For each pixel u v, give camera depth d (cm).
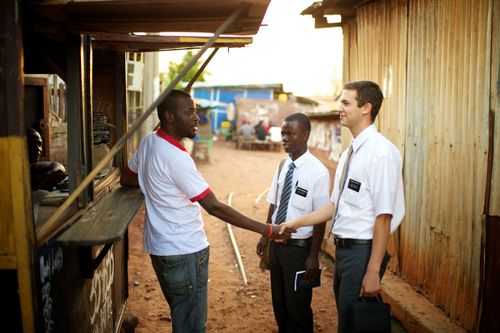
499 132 313
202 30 239
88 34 260
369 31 552
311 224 306
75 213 235
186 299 271
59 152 546
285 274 345
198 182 259
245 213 953
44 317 197
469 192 348
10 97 174
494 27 319
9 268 178
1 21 172
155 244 268
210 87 3192
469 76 350
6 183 176
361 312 251
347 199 274
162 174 261
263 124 2561
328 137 845
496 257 317
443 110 390
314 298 506
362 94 270
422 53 427
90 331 277
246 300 504
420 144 432
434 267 402
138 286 534
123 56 384
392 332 402
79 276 254
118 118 389
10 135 175
